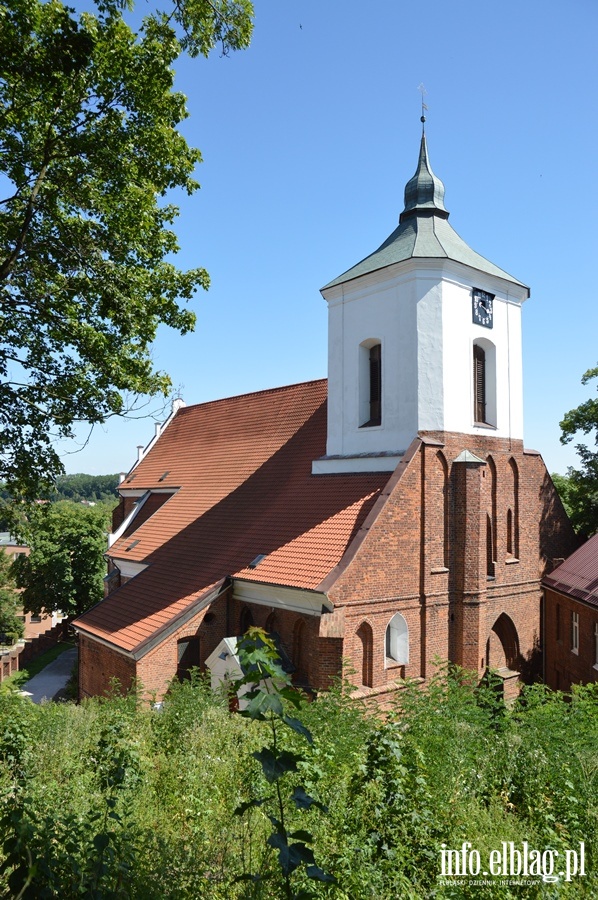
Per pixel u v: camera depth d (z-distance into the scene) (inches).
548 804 366.6
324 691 648.4
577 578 871.1
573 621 878.4
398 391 866.1
